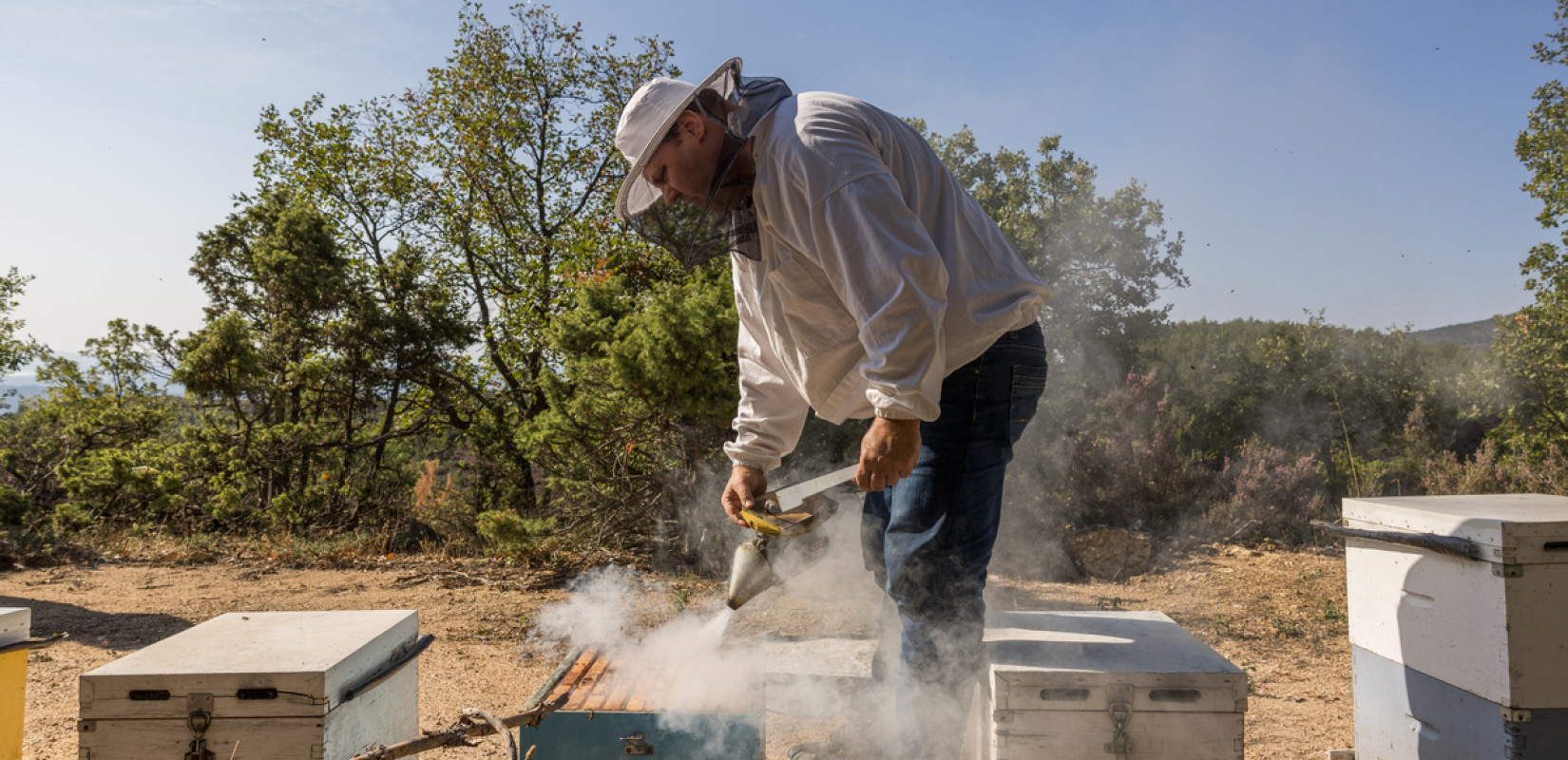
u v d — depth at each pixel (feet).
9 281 71.82
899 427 5.98
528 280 44.39
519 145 46.88
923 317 5.82
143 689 6.18
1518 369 35.09
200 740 6.18
